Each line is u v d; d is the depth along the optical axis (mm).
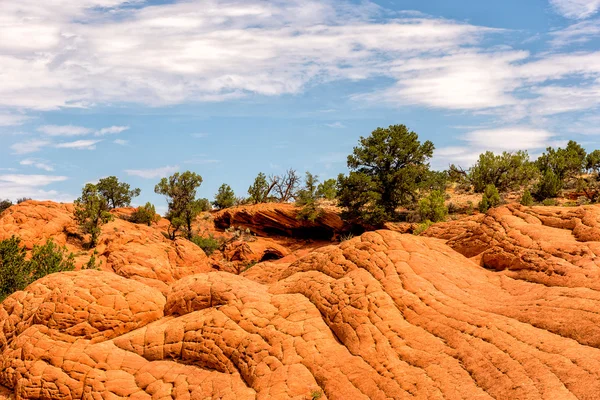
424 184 60844
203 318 17297
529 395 10531
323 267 17641
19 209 50969
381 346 13633
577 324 11641
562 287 13344
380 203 61031
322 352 14516
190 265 47938
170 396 15883
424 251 16516
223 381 15391
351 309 15016
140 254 42719
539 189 54531
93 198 54594
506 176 60000
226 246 61000
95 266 39656
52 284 20531
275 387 13992
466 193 62062
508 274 15266
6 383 18047
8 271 32500
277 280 20016
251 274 23672
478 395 11180
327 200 71812
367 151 62812
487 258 16328
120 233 47938
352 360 13781
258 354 15273
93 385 16750
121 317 18562
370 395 12555
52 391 17031
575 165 59625
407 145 62219
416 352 13000
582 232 14789
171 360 17156
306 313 16016
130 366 17172
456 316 13445
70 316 18203
